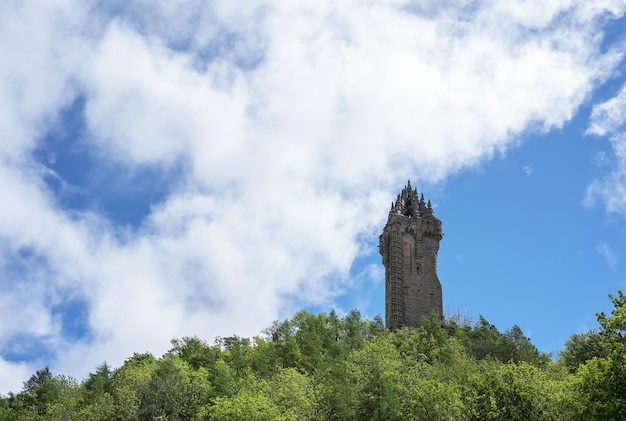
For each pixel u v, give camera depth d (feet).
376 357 308.60
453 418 250.16
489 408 251.80
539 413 247.50
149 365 374.63
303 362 388.78
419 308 550.77
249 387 320.09
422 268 568.41
